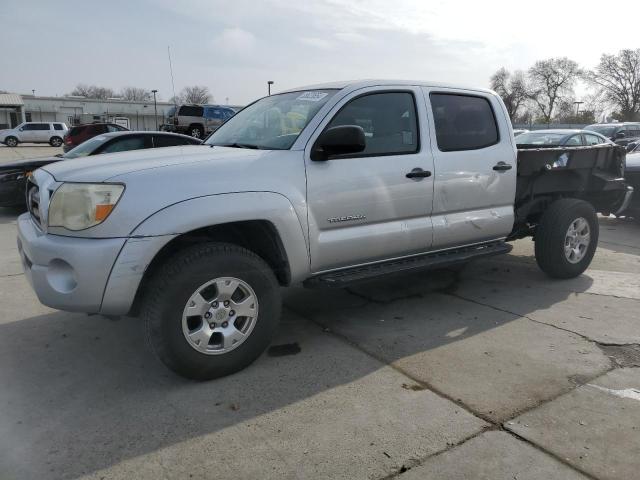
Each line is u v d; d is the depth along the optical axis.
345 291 5.23
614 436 2.78
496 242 4.97
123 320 4.38
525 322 4.39
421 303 4.88
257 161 3.43
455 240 4.53
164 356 3.15
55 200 3.11
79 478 2.44
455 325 4.32
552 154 5.30
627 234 8.39
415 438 2.75
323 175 3.65
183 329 3.15
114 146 9.12
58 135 38.38
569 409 3.03
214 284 3.24
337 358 3.69
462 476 2.46
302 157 3.60
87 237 3.00
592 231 5.59
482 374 3.46
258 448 2.67
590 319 4.46
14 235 7.70
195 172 3.21
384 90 4.10
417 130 4.25
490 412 3.00
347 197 3.77
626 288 5.34
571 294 5.14
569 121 79.88
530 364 3.60
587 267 5.68
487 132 4.76
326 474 2.47
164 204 3.05
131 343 3.93
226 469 2.51
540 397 3.16
